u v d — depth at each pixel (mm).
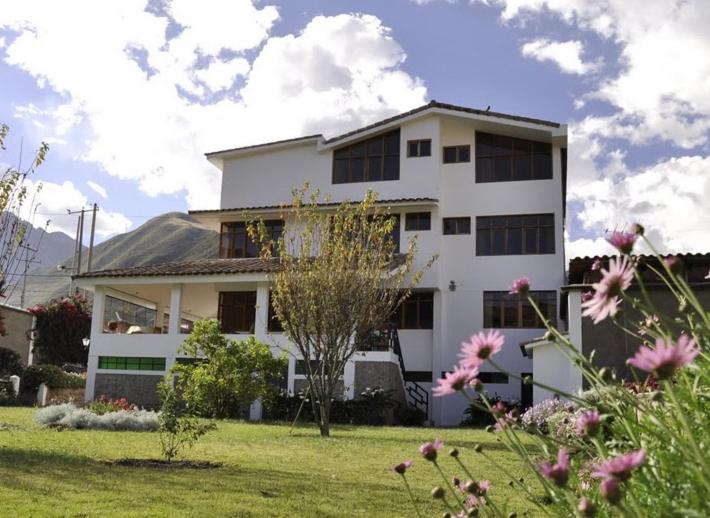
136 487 7250
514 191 26984
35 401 25469
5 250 10812
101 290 25609
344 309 15547
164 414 10055
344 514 6289
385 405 21172
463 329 26344
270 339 22984
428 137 27359
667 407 2279
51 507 6062
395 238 26781
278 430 16391
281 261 16641
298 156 28859
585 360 2312
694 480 1897
